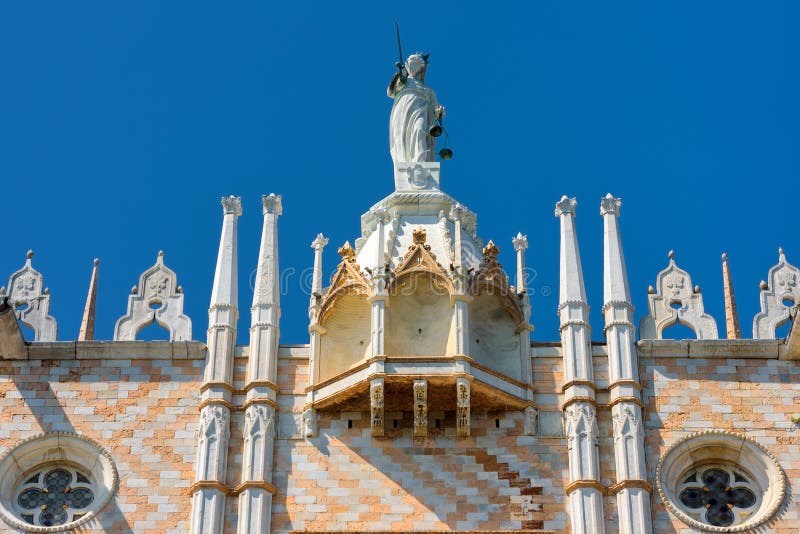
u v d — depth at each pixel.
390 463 39.69
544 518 38.97
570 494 39.19
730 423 40.41
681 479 40.00
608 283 42.38
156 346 41.56
